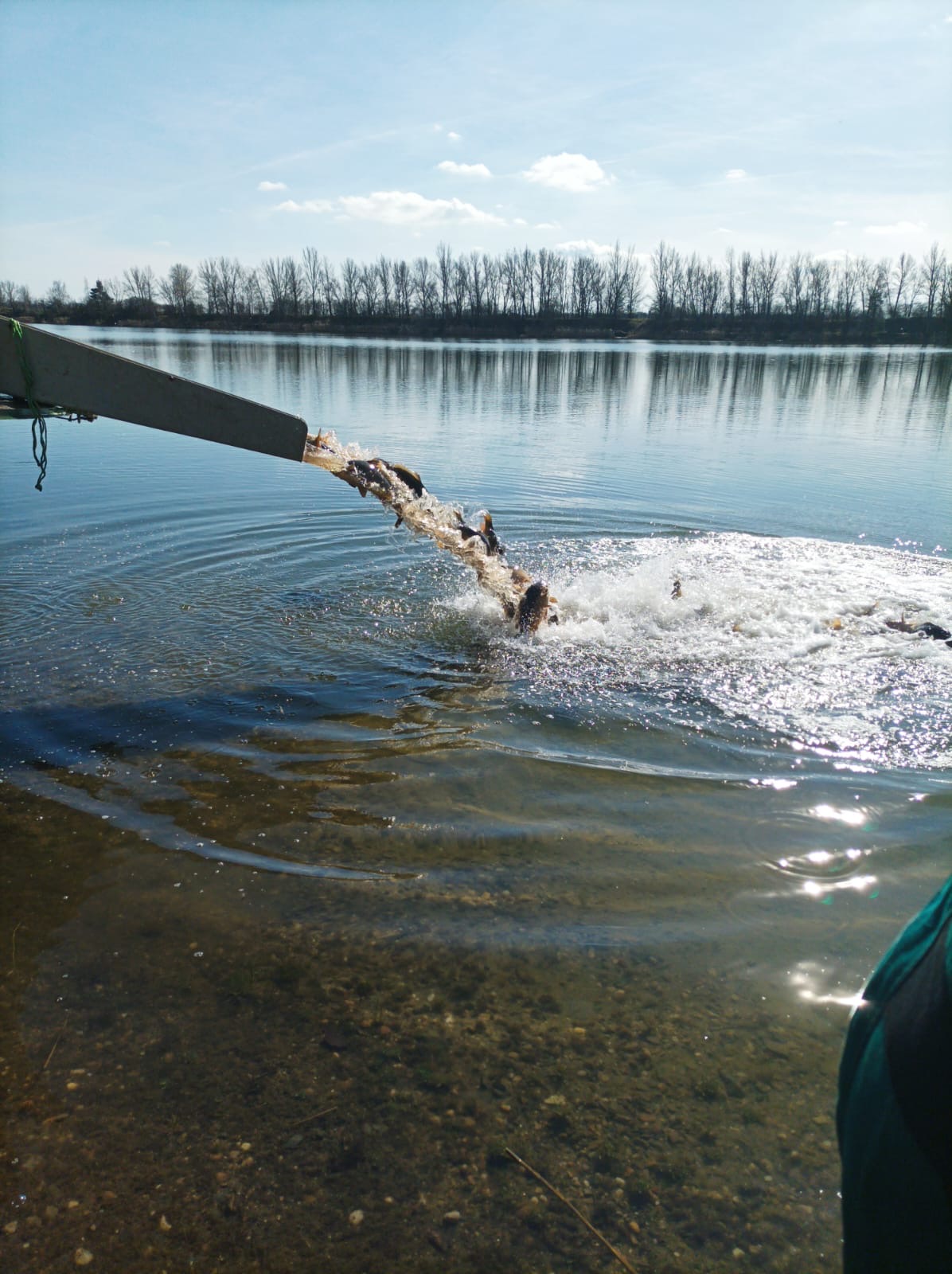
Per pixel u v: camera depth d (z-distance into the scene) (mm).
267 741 4570
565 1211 2152
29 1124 2379
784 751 4512
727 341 81438
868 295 80062
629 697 5191
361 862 3549
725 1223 2117
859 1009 1148
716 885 3381
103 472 11727
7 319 4742
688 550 8422
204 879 3424
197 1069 2551
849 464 13422
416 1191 2203
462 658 5781
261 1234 2100
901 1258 981
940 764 4363
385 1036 2674
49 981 2879
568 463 13344
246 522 9094
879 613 6668
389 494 6367
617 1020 2736
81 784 4109
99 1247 2074
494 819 3850
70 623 6188
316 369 32344
